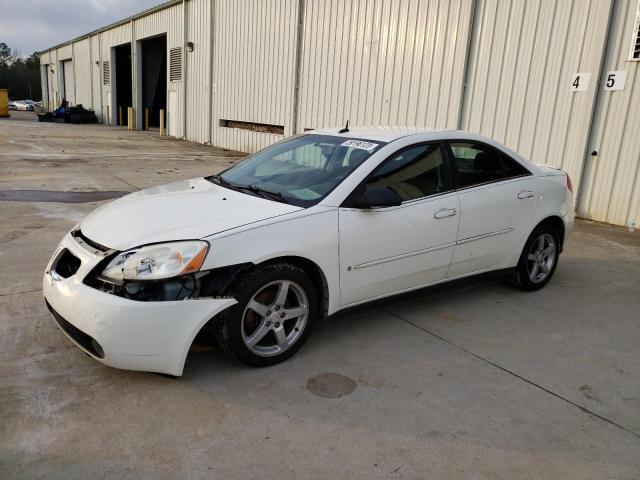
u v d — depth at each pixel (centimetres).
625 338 416
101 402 298
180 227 323
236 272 316
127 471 246
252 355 334
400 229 387
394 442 275
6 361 335
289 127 1529
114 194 920
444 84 1024
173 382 322
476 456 267
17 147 1647
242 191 395
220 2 1878
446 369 355
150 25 2608
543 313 460
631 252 662
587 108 808
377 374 344
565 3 819
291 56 1485
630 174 773
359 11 1218
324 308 369
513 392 329
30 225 677
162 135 2516
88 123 3459
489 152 461
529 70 880
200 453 260
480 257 452
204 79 2070
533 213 482
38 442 262
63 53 4328
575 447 278
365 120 1231
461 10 977
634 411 315
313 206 354
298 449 266
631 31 751
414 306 464
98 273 310
